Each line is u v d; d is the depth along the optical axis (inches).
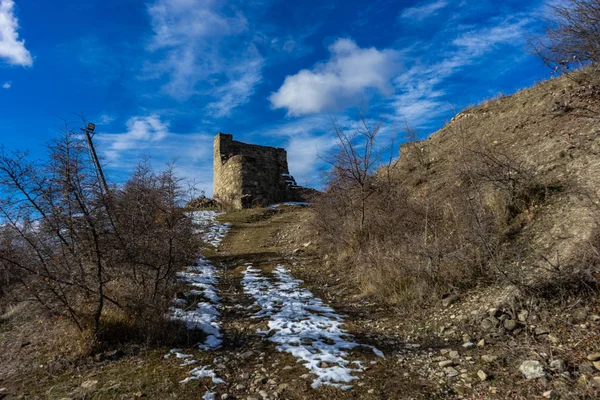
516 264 222.5
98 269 201.3
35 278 195.0
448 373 157.9
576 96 356.5
